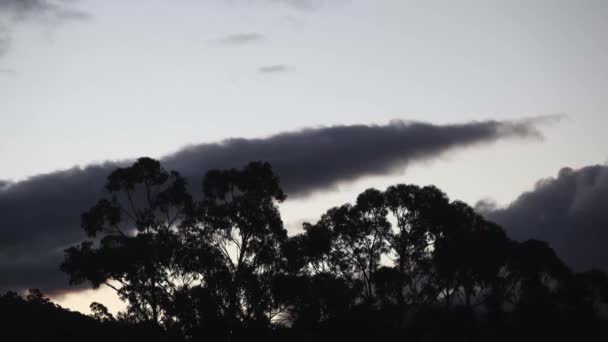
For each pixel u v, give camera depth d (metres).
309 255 66.62
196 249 61.81
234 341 57.72
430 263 67.06
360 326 56.41
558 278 84.62
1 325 53.97
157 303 61.88
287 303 60.06
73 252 63.88
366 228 69.25
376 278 62.91
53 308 61.19
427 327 63.53
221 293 60.25
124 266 62.25
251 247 62.75
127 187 66.62
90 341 54.91
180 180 67.06
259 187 67.12
